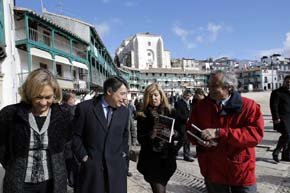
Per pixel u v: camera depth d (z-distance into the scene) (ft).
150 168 13.93
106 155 11.96
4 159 9.78
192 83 350.23
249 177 10.32
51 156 9.62
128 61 422.41
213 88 10.36
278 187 19.75
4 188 9.53
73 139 12.02
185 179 22.39
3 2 54.49
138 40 418.31
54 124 9.70
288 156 26.94
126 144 12.86
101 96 12.71
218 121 10.53
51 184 9.69
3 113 9.53
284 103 25.80
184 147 28.84
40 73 9.50
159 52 424.46
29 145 9.44
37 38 87.61
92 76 134.92
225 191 10.61
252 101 10.52
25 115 9.44
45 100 9.41
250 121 10.23
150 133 13.94
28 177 9.39
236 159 10.36
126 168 12.62
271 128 52.06
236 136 9.99
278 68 439.22
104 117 12.23
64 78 96.53
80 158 11.99
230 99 10.39
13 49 67.15
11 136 9.43
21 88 9.56
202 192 19.47
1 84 49.65
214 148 10.61
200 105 11.10
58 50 94.79
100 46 158.20
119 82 12.19
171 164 14.07
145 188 20.33
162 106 14.25
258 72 391.24
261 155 29.58
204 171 11.01
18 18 79.46
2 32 50.29
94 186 11.80
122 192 12.12
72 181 18.98
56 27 93.81
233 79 10.41
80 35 126.93
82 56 120.57
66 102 20.71
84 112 12.20
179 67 431.43
